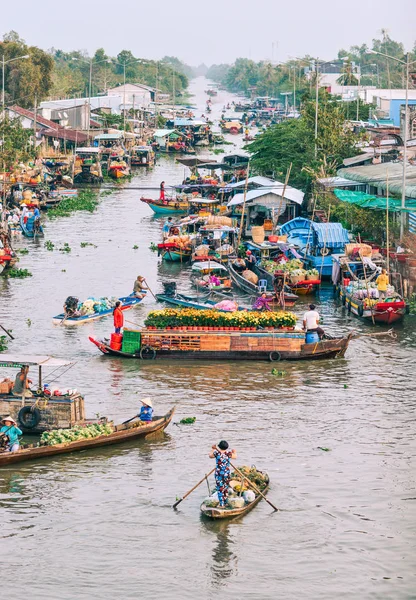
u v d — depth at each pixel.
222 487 31.48
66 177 121.44
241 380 45.59
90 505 32.19
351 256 64.44
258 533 30.30
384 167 84.25
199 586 27.31
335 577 27.78
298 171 101.75
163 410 41.22
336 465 35.38
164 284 61.97
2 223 88.06
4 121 125.19
